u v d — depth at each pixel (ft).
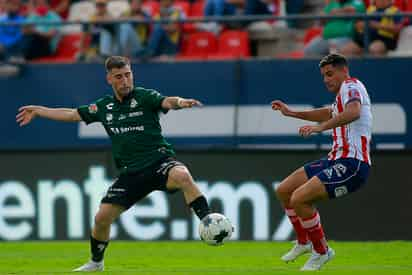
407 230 143.95
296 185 97.14
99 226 95.40
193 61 154.30
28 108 98.02
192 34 166.40
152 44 160.25
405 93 148.66
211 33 166.09
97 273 94.94
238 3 168.76
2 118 159.53
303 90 151.33
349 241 144.56
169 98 92.73
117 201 94.53
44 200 152.56
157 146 94.07
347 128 93.30
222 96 153.79
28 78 158.81
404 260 114.93
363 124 93.20
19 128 159.02
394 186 144.36
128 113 93.91
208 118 154.10
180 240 147.02
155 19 156.46
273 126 152.25
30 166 153.48
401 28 152.25
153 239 147.74
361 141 93.20
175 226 147.33
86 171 151.53
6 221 153.38
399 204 144.15
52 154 152.76
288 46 165.07
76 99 157.79
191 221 147.02
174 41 162.81
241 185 147.95
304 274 90.84
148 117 93.91
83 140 157.28
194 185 92.12
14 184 153.79
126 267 109.09
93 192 151.23
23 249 136.46
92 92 157.28
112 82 93.30
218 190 148.46
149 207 147.95
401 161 144.25
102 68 157.07
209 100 154.10
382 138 149.38
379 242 141.49
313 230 93.35
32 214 152.76
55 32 171.01
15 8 173.47
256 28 165.78
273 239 146.41
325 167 95.40
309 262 94.53
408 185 143.95
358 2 160.56
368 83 149.59
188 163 149.48
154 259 119.85
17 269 108.17
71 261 118.21
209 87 154.10
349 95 91.09
